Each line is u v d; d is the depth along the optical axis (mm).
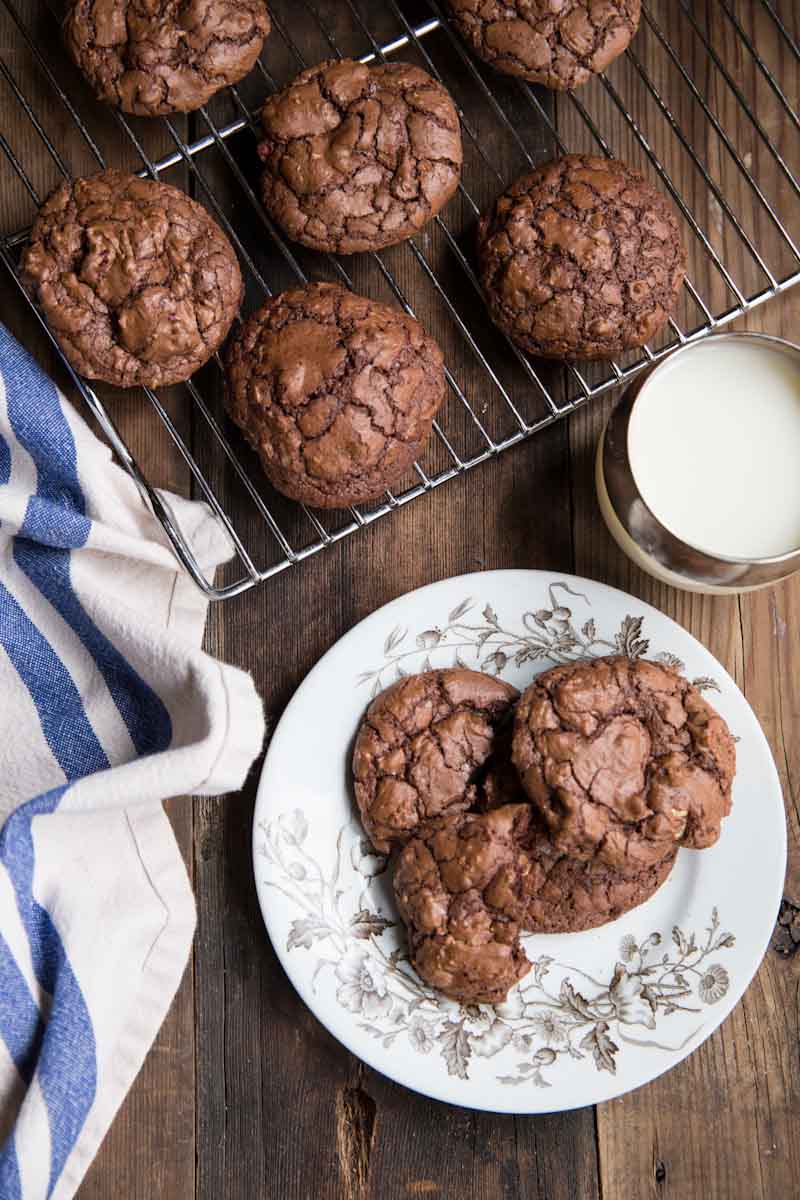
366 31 732
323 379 684
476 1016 713
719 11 757
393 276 746
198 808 739
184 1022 738
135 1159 733
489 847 681
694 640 722
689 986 718
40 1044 653
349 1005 707
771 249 758
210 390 737
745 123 759
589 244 697
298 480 692
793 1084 748
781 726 756
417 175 699
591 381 749
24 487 694
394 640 721
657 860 685
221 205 738
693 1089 746
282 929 706
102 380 695
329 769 716
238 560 739
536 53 706
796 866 752
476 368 748
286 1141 736
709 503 702
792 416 706
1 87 732
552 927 698
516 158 751
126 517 688
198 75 696
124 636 664
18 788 698
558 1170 741
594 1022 716
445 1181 738
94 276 679
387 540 749
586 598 723
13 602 678
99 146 735
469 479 751
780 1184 744
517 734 681
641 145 754
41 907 653
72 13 696
